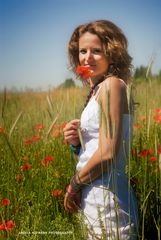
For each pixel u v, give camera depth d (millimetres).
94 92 2920
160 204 3346
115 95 2754
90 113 2838
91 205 2842
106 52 2967
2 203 3336
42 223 3352
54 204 3832
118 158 2807
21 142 5082
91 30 2975
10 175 4047
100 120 2672
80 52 3043
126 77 3064
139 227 3057
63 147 4676
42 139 5094
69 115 4730
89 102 2885
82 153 2947
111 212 2799
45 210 3660
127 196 2842
